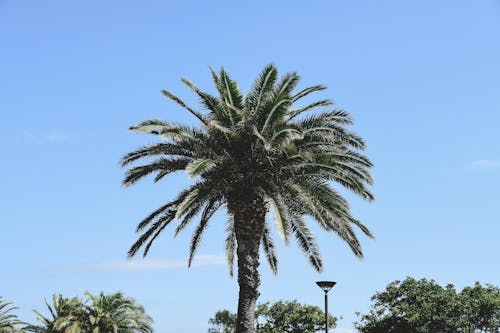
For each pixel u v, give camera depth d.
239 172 23.48
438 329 46.66
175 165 23.97
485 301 46.19
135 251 25.98
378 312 49.38
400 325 47.44
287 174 23.67
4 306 54.91
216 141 23.64
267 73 23.42
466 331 46.47
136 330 55.75
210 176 23.44
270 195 22.44
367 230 24.55
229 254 28.56
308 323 57.78
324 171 23.23
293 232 25.22
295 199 23.67
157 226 25.75
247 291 23.66
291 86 23.59
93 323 51.09
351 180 22.89
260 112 23.11
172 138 22.20
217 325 66.56
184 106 23.67
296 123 23.86
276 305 59.00
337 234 24.80
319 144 23.55
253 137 23.12
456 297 47.44
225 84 23.30
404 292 49.16
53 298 54.97
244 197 23.95
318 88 24.36
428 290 48.88
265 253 29.34
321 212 23.50
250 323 23.45
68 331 50.12
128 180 24.20
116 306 54.28
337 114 24.30
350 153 24.47
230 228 26.41
